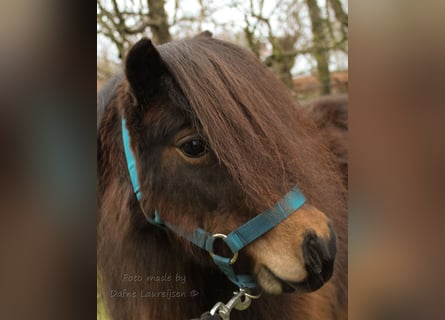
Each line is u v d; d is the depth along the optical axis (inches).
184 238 37.9
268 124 33.4
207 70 34.2
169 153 35.7
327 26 91.1
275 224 33.8
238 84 34.0
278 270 34.0
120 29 74.6
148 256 42.6
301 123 37.9
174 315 43.0
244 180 32.7
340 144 59.1
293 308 45.8
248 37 87.0
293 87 94.3
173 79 35.3
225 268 36.9
